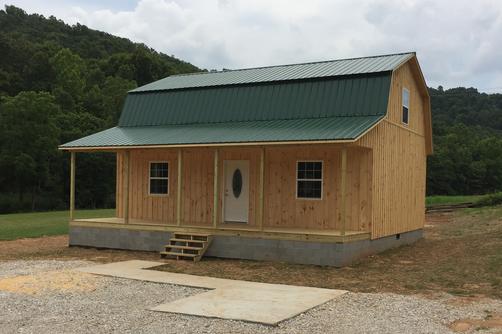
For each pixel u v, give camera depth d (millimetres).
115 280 11594
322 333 7488
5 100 46625
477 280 11680
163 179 18438
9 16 90125
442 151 67125
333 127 14672
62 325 7918
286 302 9375
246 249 14828
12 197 47000
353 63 18188
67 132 48812
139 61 78250
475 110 97312
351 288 11008
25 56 63125
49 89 60375
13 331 7602
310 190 15867
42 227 23719
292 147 15312
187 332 7539
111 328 7750
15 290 10422
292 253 14164
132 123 20141
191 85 19750
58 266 13609
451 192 65500
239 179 17016
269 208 16406
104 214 32562
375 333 7465
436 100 100188
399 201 17641
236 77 19656
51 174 47688
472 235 19797
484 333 7453
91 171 49875
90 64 79000
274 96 17469
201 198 17625
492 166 69625
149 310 8820
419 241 19297
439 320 8195
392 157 16906
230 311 8672
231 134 15773
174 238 15828
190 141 15555
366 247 14969
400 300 9648
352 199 15336
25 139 44719
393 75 16594
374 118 15273
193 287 10891
